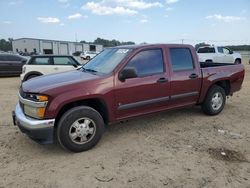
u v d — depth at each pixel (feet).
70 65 37.24
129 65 15.65
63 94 13.41
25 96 13.80
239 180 11.48
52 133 13.32
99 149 14.65
